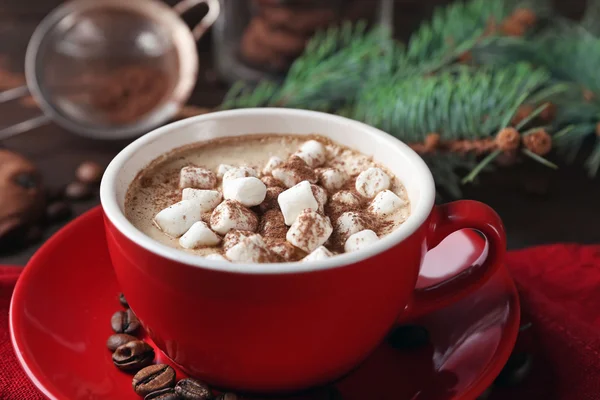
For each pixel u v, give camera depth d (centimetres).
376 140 30
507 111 36
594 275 34
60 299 29
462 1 61
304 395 28
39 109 52
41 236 40
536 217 42
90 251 31
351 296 25
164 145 30
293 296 24
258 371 26
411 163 28
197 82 55
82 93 50
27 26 60
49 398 26
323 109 42
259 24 53
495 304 29
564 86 39
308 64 43
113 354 28
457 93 37
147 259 25
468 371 27
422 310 28
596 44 45
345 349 26
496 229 27
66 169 46
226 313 25
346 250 26
